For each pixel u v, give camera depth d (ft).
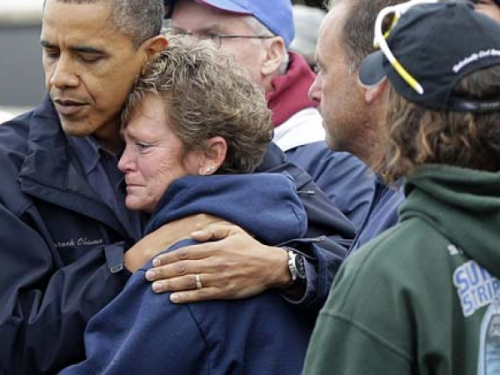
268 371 33.50
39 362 34.78
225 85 35.01
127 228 36.47
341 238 37.93
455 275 26.30
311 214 37.81
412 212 26.96
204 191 34.65
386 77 27.76
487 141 26.61
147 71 35.01
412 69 26.86
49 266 35.70
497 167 26.91
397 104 27.27
